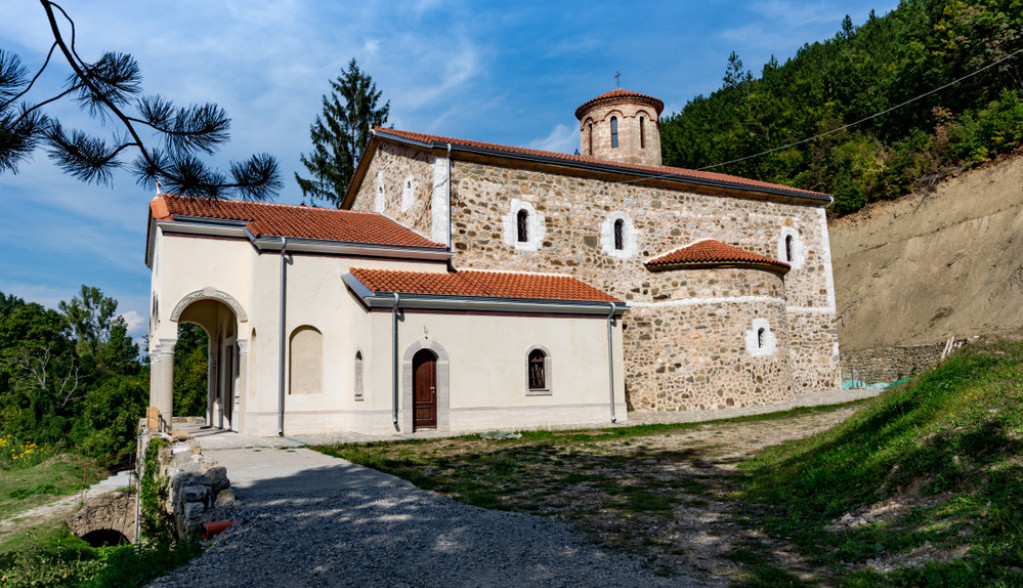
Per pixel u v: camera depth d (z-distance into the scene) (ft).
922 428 26.35
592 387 62.80
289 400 55.77
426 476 34.58
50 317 159.02
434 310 56.85
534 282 65.41
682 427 56.13
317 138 122.93
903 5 202.08
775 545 20.95
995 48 141.18
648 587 17.31
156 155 23.29
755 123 175.52
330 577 18.63
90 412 92.07
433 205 64.69
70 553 42.86
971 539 17.43
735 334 69.72
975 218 116.57
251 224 58.39
